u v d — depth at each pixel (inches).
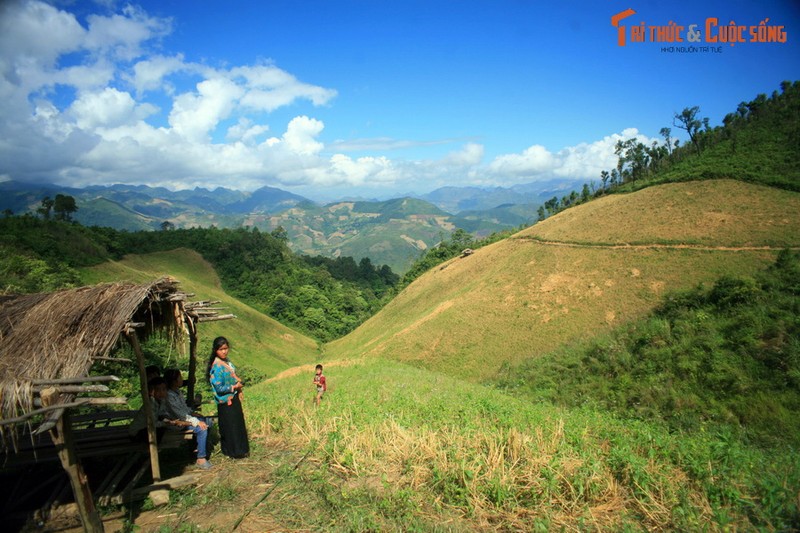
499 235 4365.2
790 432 490.0
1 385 197.8
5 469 263.1
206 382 1079.0
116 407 743.1
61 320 231.6
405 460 274.5
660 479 236.7
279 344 2992.1
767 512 208.4
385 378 832.3
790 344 623.5
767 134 2475.4
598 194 3526.1
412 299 2928.2
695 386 644.1
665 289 1491.1
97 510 203.8
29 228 2452.0
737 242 1600.6
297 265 4817.9
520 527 204.8
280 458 292.8
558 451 278.4
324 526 209.0
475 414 398.0
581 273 1813.5
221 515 222.2
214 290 3703.3
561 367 941.2
